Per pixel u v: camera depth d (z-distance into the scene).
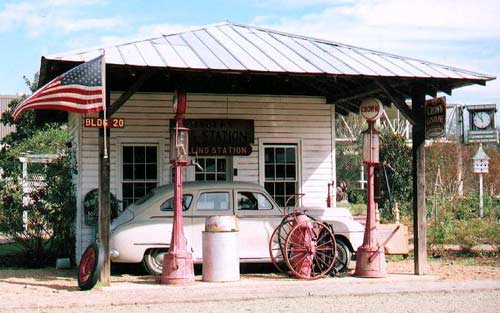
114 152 14.95
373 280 12.25
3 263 15.52
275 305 10.17
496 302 10.41
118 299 10.35
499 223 19.45
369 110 12.68
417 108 12.98
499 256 16.30
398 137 26.27
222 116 15.62
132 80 14.59
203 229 12.88
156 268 12.73
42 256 15.60
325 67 12.34
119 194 14.94
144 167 15.18
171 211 12.85
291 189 16.00
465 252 16.92
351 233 13.11
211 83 15.50
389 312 9.57
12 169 16.36
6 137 30.81
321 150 16.17
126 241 12.54
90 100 11.16
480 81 12.54
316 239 12.64
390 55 13.73
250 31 14.78
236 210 13.01
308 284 11.86
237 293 10.92
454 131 29.88
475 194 28.45
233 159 15.69
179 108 12.02
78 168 14.72
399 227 16.03
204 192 13.04
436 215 20.52
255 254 12.87
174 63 11.54
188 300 10.47
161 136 15.21
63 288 11.55
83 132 14.62
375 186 13.04
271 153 15.97
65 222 15.42
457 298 10.81
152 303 10.30
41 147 29.61
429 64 13.29
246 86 15.77
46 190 15.63
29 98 11.14
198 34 14.11
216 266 12.02
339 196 31.97
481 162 24.97
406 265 14.79
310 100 16.14
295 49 13.57
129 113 15.08
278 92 15.95
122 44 12.53
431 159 28.12
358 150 36.53
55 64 11.79
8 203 15.55
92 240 14.57
